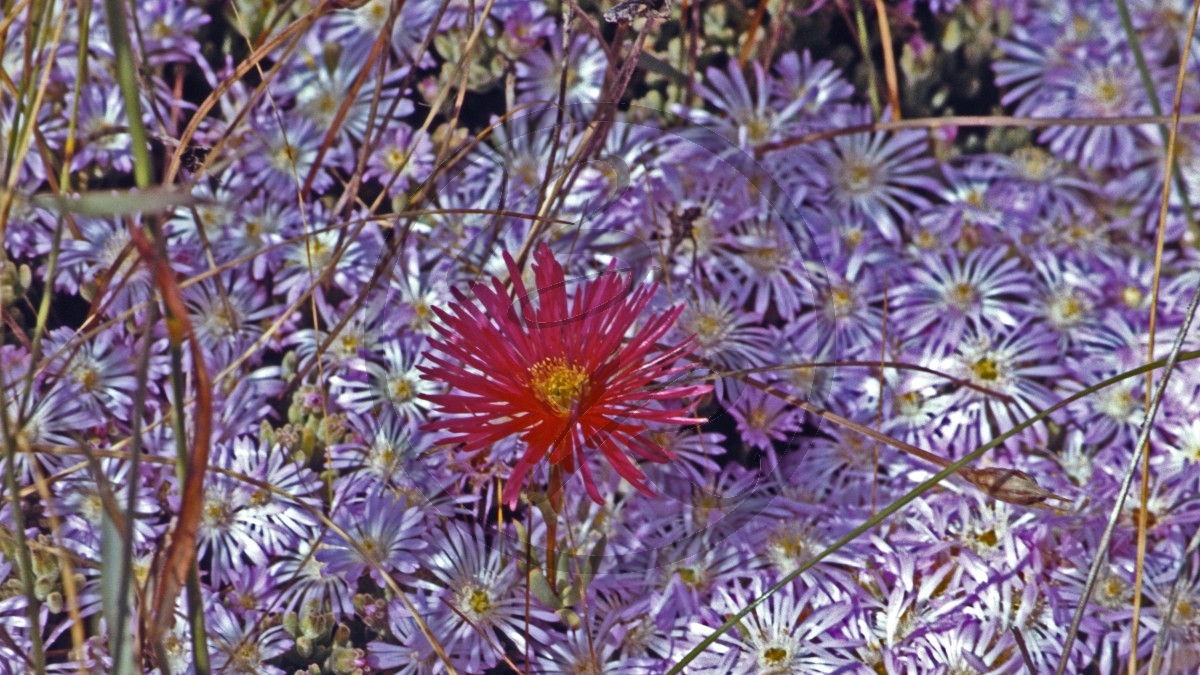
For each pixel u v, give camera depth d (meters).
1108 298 0.63
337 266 0.61
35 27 0.61
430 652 0.58
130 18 0.63
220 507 0.59
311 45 0.63
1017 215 0.63
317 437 0.60
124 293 0.61
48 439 0.59
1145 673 0.59
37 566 0.59
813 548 0.60
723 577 0.59
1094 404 0.62
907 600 0.59
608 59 0.61
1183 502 0.60
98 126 0.62
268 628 0.59
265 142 0.62
